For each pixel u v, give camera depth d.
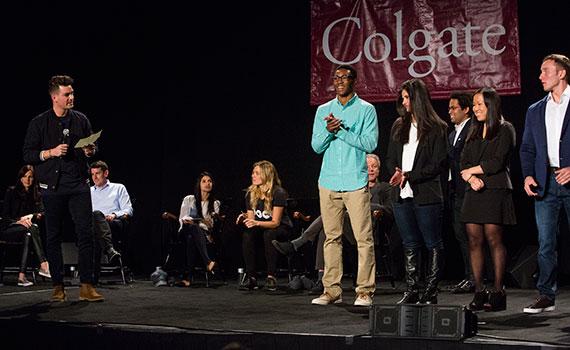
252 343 3.52
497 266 4.19
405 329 3.31
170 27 7.31
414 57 6.57
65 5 7.51
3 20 7.55
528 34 6.28
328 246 4.66
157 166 7.35
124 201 6.53
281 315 4.16
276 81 7.02
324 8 6.84
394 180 4.22
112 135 7.47
